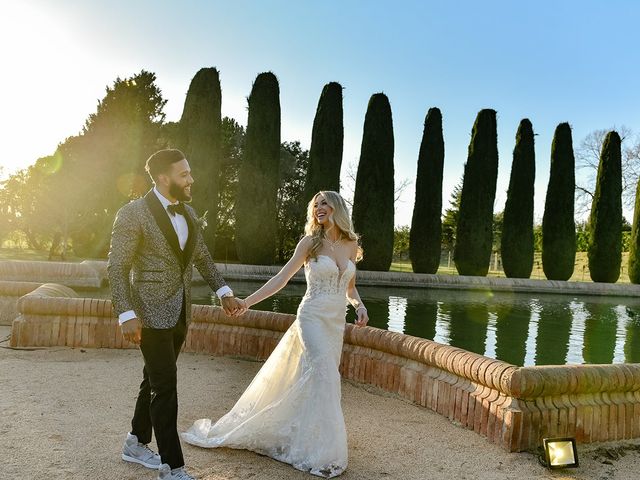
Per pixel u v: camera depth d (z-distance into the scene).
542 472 2.73
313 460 2.59
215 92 20.62
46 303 4.97
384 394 4.04
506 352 7.17
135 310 2.44
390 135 21.72
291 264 2.95
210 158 20.45
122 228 2.42
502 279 20.73
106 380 4.00
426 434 3.22
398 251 43.56
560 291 20.92
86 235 25.62
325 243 2.96
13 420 2.99
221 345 5.04
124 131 24.50
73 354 4.77
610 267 23.39
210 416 3.39
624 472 2.81
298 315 2.93
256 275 18.05
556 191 23.52
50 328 4.99
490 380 3.15
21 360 4.48
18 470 2.35
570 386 3.11
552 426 3.05
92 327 5.03
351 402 3.84
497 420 3.07
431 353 3.71
